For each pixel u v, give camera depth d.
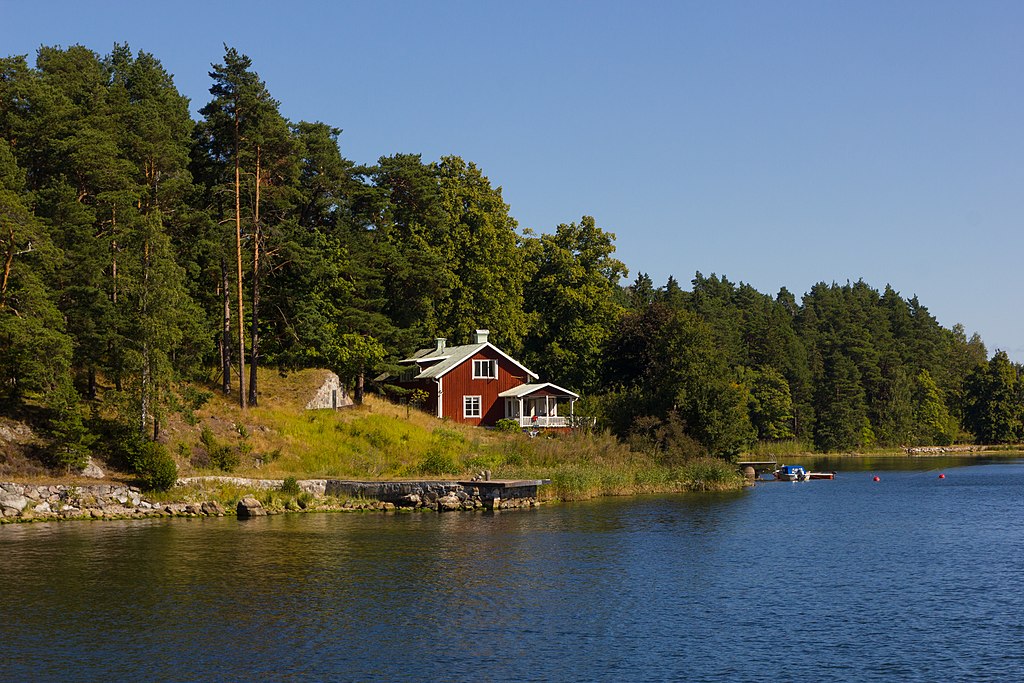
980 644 27.56
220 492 56.72
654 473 76.31
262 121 68.50
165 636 27.80
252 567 37.88
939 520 57.22
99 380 65.88
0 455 53.00
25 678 24.05
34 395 59.59
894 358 181.75
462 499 59.72
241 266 69.88
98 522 50.50
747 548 44.56
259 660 25.62
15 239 53.47
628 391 93.12
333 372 80.88
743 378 153.62
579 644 27.45
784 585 35.78
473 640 27.78
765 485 87.56
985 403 186.12
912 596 33.91
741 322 188.12
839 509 63.62
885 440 171.62
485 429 84.25
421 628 29.00
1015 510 63.62
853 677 24.53
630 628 29.28
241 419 67.06
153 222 58.75
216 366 76.94
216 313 75.06
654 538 47.38
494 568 38.47
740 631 28.98
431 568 38.25
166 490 55.28
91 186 63.56
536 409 91.31
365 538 45.84
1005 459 150.75
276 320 78.94
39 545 42.62
